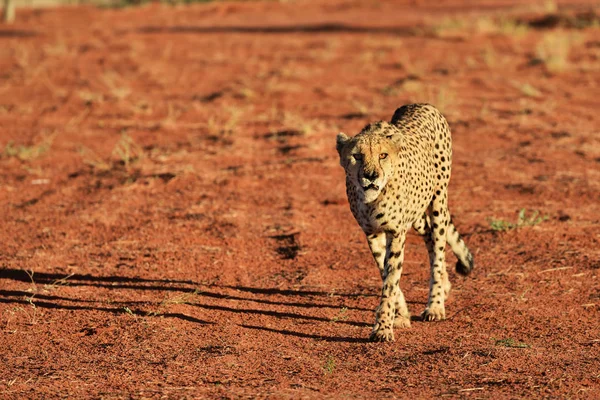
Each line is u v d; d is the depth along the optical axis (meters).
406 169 9.86
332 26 45.19
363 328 10.58
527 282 12.10
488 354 9.44
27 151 20.17
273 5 58.75
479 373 8.87
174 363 9.32
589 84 27.62
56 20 55.50
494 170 18.36
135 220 15.57
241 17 53.91
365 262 13.19
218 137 21.81
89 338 10.26
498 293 11.72
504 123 22.56
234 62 34.34
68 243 14.34
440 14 49.56
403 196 9.83
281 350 9.76
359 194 9.80
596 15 42.00
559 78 28.69
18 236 14.75
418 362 9.26
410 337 10.21
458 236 11.56
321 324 10.73
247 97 26.78
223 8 57.69
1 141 22.02
